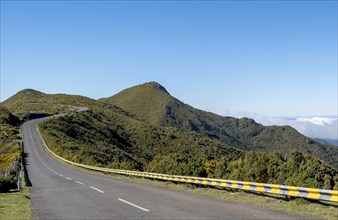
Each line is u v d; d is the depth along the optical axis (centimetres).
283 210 1202
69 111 16500
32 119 14125
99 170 4369
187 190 2014
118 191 2002
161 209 1284
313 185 1827
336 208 1194
